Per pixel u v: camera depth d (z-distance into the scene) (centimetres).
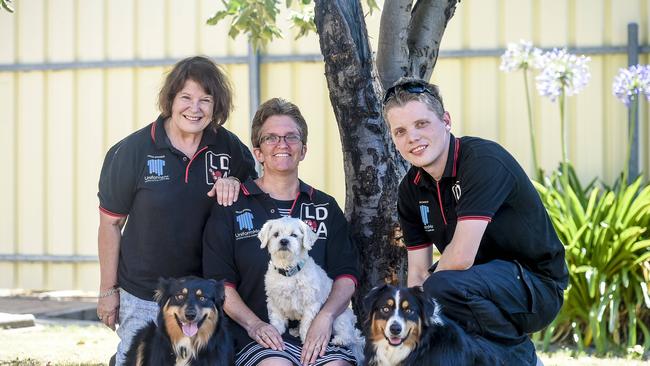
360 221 521
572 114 891
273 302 451
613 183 884
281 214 473
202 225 477
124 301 483
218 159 488
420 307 403
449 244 427
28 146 1000
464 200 419
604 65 887
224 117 491
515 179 421
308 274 449
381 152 515
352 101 510
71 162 991
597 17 888
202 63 480
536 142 900
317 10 511
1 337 743
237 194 471
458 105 913
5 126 1004
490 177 415
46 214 999
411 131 425
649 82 729
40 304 925
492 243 436
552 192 758
